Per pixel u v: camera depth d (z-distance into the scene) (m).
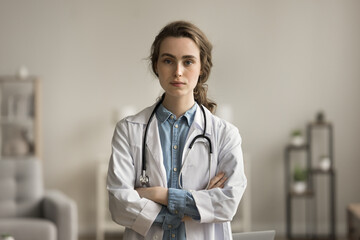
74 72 6.55
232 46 6.52
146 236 1.80
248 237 2.09
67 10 6.53
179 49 1.74
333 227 6.22
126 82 6.55
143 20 6.54
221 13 6.52
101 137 6.57
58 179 6.55
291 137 6.48
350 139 6.54
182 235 1.79
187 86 1.77
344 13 6.52
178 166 1.84
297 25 6.54
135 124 1.89
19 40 6.52
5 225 4.58
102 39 6.55
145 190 1.80
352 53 6.53
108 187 1.85
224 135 1.89
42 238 4.59
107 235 6.48
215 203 1.78
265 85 6.54
